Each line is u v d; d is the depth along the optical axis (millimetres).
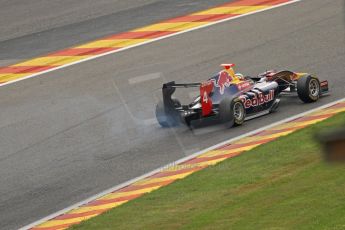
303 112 64062
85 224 43188
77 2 118375
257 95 63844
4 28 109812
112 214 44562
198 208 42344
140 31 102000
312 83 67000
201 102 60969
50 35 104750
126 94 77938
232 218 38844
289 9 103062
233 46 91312
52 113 73938
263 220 37281
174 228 39188
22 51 99500
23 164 60094
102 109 73562
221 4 109625
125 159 58000
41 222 46781
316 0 105438
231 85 63281
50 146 63969
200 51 91062
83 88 82125
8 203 51656
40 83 85875
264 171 47344
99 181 53781
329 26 93750
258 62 84562
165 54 91625
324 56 83500
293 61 83125
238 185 45344
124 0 117250
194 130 62594
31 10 116562
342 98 67562
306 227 34844
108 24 106688
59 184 54281
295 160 48094
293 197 40281
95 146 62438
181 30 100250
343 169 43188
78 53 95938
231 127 62000
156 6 112500
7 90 84562
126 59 91375
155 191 48062
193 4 111375
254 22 99562
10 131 69625
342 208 36562
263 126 61156
